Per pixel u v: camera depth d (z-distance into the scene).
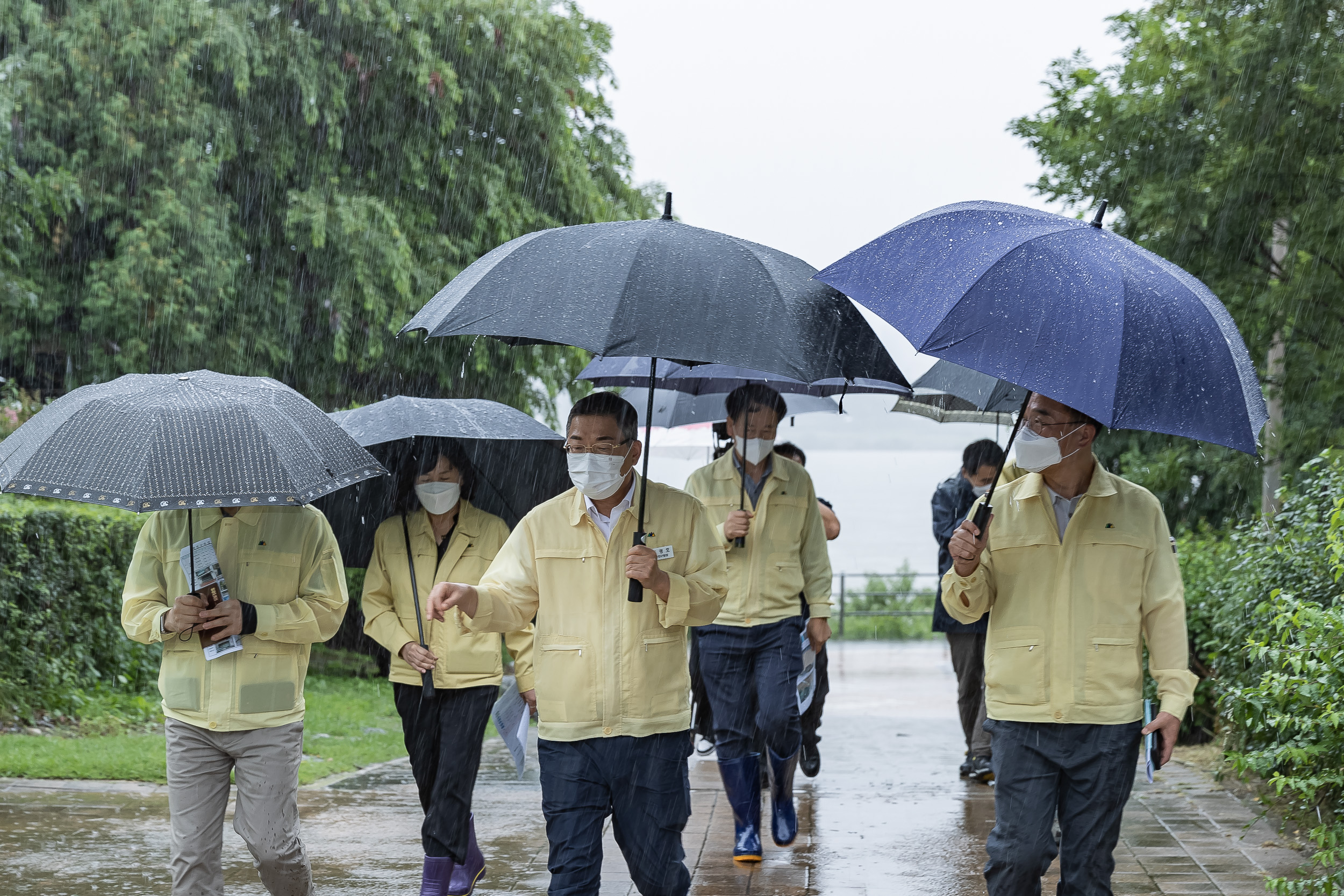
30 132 13.80
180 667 4.55
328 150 15.48
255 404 4.36
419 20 16.02
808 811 8.06
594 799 4.23
